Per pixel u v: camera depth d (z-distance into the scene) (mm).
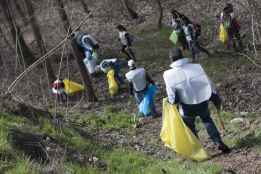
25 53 22297
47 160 8500
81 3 31094
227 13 20078
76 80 20625
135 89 15000
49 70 18516
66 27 15539
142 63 21766
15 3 23609
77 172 8375
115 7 30469
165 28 26641
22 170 7680
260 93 15453
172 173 9234
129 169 9375
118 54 23719
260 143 10227
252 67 17750
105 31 27984
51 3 17453
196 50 20719
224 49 20656
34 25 19500
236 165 9445
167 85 10133
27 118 10805
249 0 11656
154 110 14977
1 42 24172
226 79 17297
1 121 9539
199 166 9570
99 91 18938
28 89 17719
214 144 11008
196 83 10055
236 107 14711
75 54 17516
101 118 15086
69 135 10797
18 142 8609
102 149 10477
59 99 17047
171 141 10414
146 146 11891
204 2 28469
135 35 26656
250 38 20219
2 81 19578
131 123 14453
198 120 12820
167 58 21891
